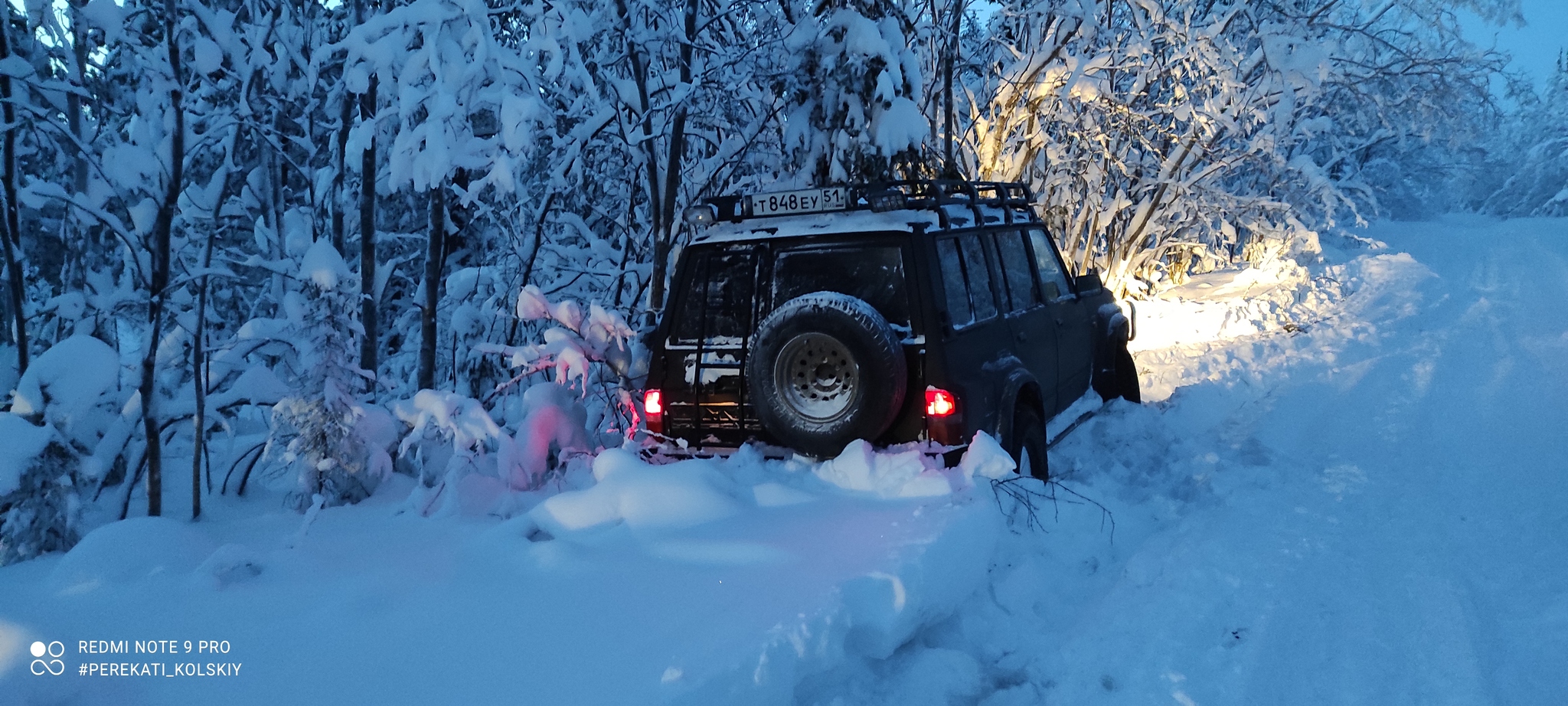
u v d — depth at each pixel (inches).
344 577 154.0
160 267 198.8
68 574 148.7
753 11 331.6
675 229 311.1
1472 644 143.8
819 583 138.0
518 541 161.3
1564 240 872.9
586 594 139.9
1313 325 482.3
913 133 262.8
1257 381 364.8
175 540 158.2
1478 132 584.7
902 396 180.9
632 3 279.3
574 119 295.7
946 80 372.2
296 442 200.5
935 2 363.3
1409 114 575.2
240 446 255.6
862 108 265.9
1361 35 533.6
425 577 150.9
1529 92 574.2
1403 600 159.6
